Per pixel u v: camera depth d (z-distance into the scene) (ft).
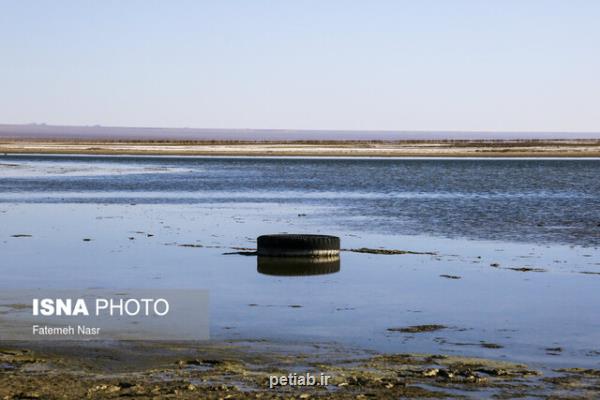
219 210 173.58
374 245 117.91
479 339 62.95
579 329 66.33
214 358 56.75
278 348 59.67
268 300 77.36
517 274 92.63
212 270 94.38
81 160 445.37
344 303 76.23
